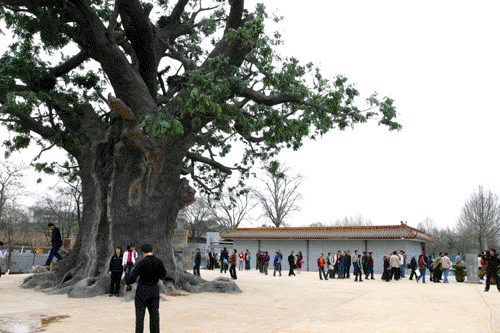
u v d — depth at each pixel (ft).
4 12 42.42
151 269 18.22
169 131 37.76
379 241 107.24
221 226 210.38
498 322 26.86
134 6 41.52
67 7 39.42
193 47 61.41
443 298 42.98
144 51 46.85
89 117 49.73
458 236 212.64
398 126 43.06
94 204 46.39
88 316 26.63
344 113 44.86
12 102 36.04
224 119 42.52
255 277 78.38
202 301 36.24
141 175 45.16
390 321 26.84
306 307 33.73
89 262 42.80
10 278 59.57
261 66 41.57
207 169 71.92
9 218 146.82
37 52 48.11
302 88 45.24
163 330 22.36
